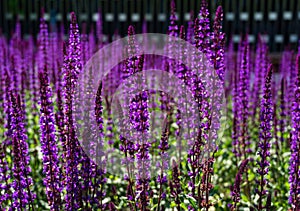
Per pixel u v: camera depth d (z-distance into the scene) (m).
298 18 4.04
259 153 1.57
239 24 4.09
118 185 1.81
